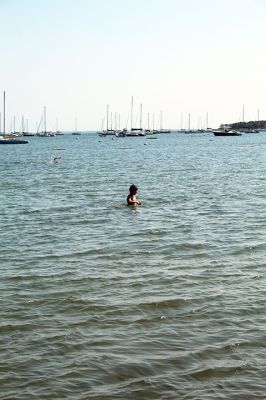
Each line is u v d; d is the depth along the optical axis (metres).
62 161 83.50
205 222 27.06
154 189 42.97
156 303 14.66
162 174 57.78
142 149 125.06
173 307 14.38
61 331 12.82
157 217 28.86
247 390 10.02
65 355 11.55
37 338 12.42
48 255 20.28
